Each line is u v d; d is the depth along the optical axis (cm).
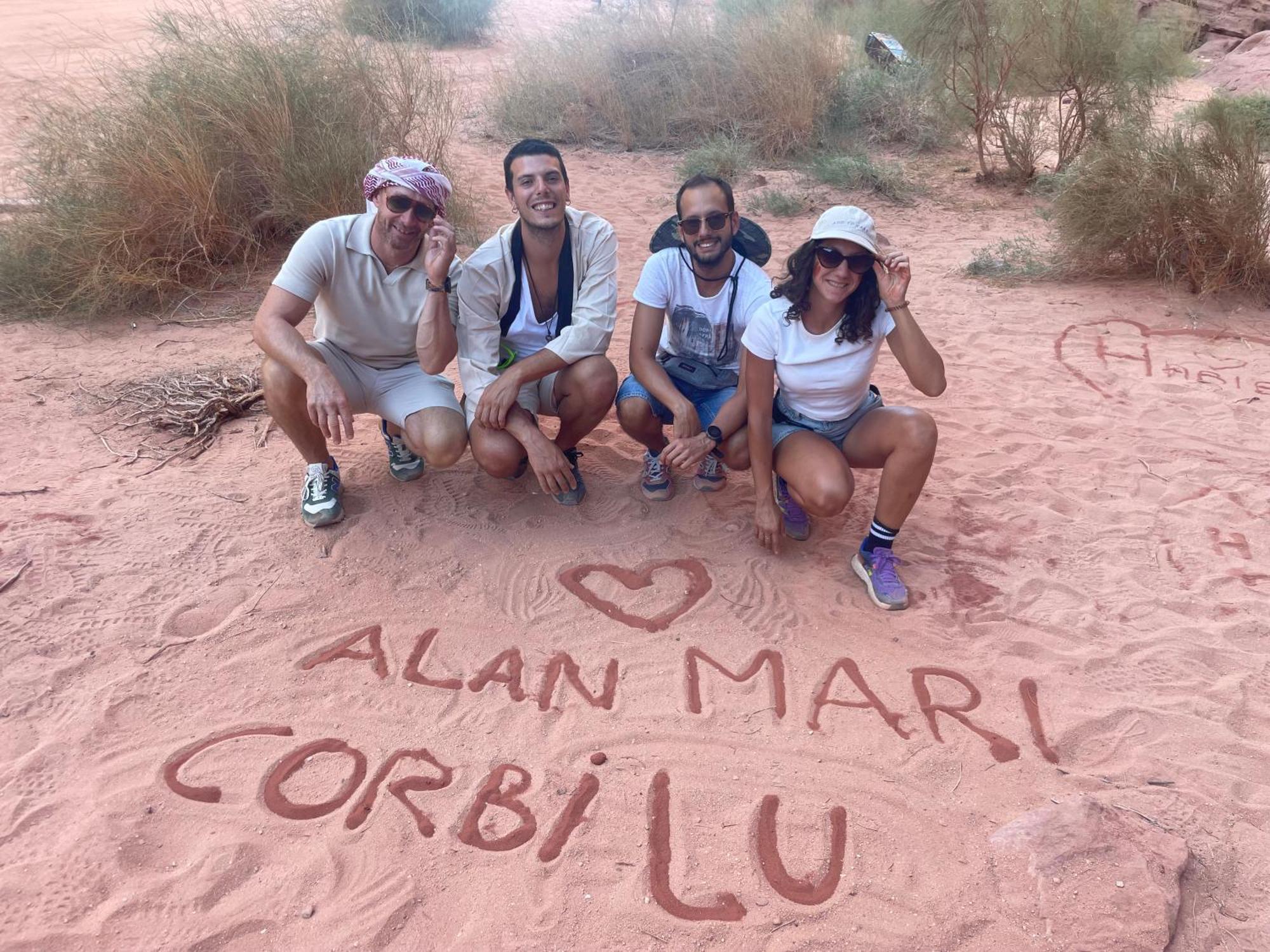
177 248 551
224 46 621
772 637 296
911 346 288
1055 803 238
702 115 928
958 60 829
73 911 205
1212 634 301
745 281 328
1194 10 1295
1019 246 655
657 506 361
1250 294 562
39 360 462
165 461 378
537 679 277
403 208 294
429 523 343
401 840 225
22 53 1095
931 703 272
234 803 233
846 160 815
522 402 347
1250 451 411
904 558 336
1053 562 336
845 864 223
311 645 285
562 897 213
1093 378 477
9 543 319
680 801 239
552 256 321
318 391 294
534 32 1379
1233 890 220
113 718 255
